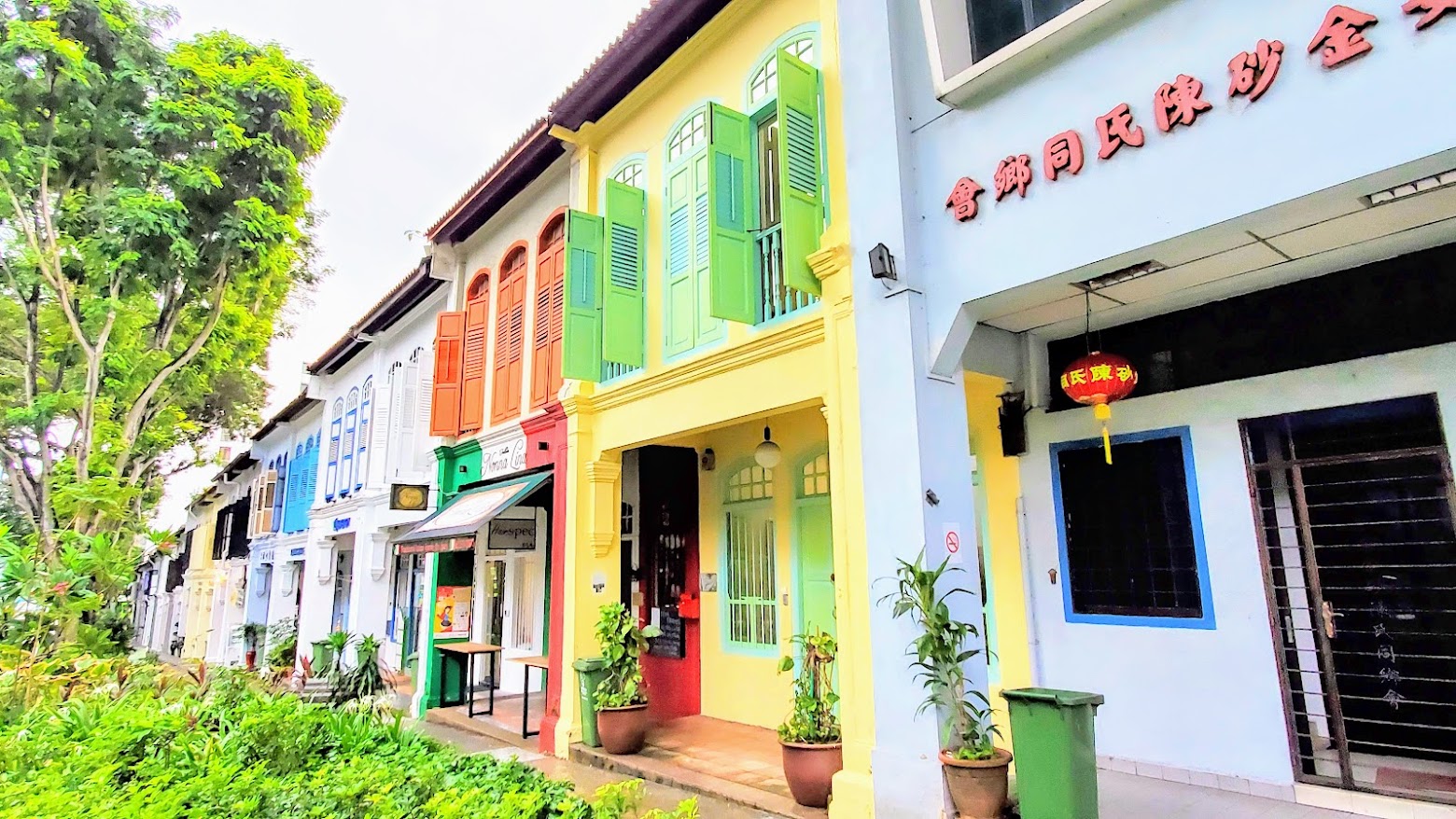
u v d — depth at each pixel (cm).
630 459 1064
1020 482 679
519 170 1038
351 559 1856
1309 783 512
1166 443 598
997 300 519
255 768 466
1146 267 494
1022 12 513
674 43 805
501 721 1009
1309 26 378
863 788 527
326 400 1831
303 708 612
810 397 620
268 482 2275
